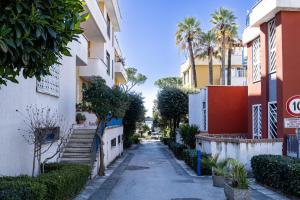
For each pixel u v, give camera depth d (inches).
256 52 711.1
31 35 193.8
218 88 905.5
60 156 542.9
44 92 458.0
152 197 399.2
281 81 567.5
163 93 1407.5
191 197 396.5
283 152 551.8
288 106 562.3
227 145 556.4
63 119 557.9
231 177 373.1
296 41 566.9
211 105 901.8
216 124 898.1
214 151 564.1
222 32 1627.7
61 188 314.3
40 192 258.1
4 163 343.0
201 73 1886.1
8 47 185.2
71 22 219.5
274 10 570.3
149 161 845.8
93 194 417.4
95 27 880.3
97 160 597.6
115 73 1449.3
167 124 1695.4
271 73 622.2
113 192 431.8
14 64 206.8
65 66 572.1
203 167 576.4
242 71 1838.1
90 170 482.0
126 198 395.2
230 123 901.2
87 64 826.8
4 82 231.9
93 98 589.6
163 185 480.1
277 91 583.5
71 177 353.7
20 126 382.3
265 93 636.1
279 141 550.6
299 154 505.7
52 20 205.3
